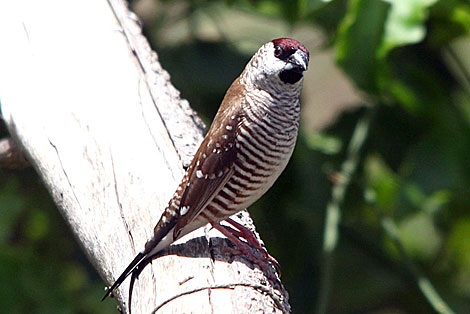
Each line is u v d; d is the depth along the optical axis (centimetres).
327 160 1188
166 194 709
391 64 1155
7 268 1099
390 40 1024
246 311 598
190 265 646
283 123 683
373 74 1049
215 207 687
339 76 1602
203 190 677
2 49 942
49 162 799
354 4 1026
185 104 841
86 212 729
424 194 1166
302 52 675
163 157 746
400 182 1174
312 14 1161
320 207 1147
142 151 750
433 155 1170
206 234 700
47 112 834
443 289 1345
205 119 1223
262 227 1207
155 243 656
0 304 1091
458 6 1134
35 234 1256
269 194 1192
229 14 1505
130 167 736
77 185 750
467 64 1515
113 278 679
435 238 1452
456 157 1168
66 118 812
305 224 1184
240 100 689
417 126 1219
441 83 1276
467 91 1272
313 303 1205
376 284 1220
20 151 937
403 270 1220
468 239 1330
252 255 671
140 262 656
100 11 945
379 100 1104
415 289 1220
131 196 711
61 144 793
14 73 908
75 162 768
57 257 1242
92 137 780
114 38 902
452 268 1379
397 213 1240
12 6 980
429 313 1228
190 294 613
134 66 864
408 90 1156
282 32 1430
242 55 1254
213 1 1281
